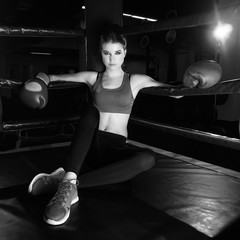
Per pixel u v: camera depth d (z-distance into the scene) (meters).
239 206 1.43
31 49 12.95
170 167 2.09
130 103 1.72
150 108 8.98
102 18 2.50
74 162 1.41
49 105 10.78
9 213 1.32
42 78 1.78
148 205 1.43
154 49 12.90
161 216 1.31
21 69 14.83
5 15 7.80
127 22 10.85
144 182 1.77
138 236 1.14
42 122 2.46
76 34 2.58
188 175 1.91
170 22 2.04
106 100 1.69
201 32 7.75
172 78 9.26
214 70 1.47
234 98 7.37
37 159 2.25
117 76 1.72
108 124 1.71
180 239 1.12
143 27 2.26
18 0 6.68
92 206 1.41
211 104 6.75
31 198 1.48
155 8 7.31
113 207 1.40
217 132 5.85
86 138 1.44
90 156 1.62
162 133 6.07
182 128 2.15
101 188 1.64
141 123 2.57
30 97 1.65
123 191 1.61
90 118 1.47
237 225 1.24
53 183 1.48
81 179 1.48
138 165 1.49
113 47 1.60
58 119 2.54
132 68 15.33
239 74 7.24
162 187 1.69
